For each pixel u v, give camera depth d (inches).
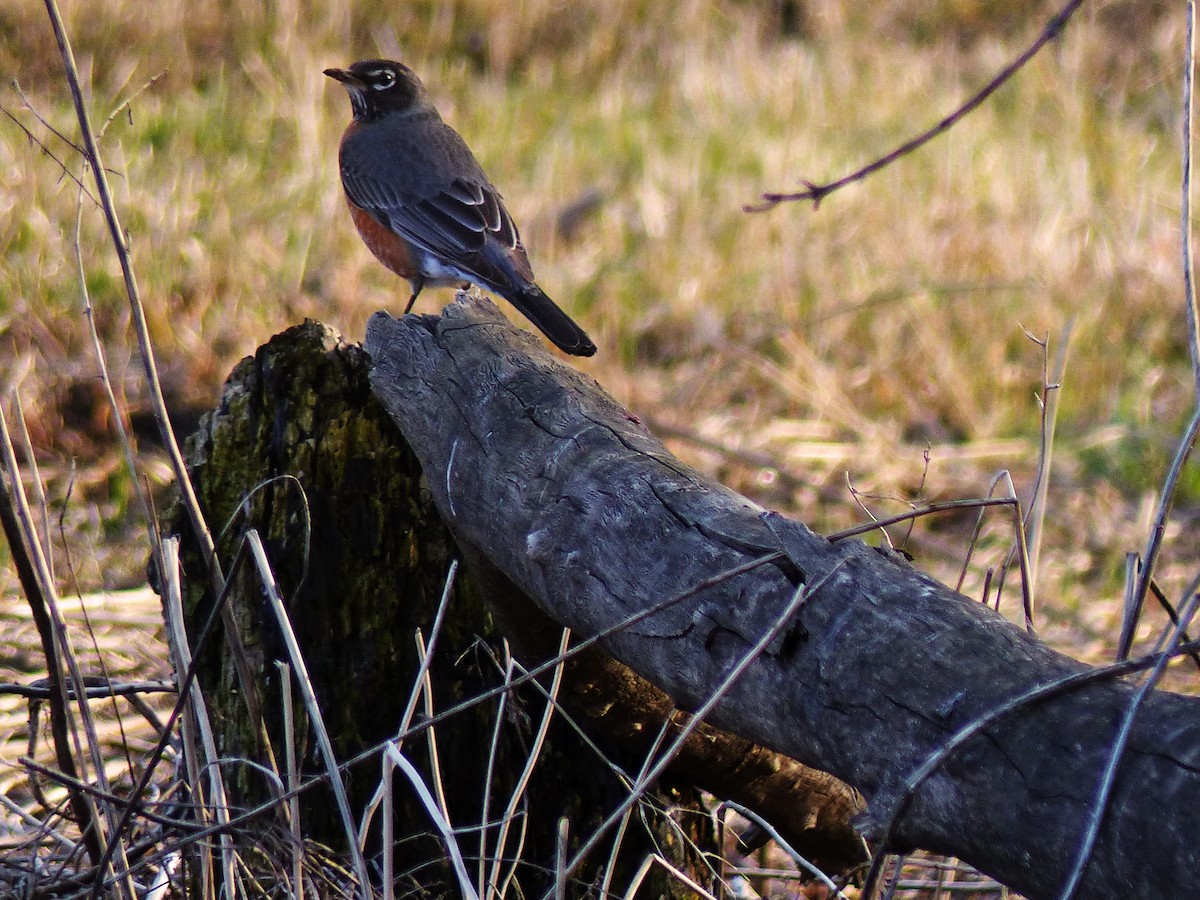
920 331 595.5
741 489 494.6
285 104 765.9
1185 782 124.8
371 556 242.1
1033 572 236.4
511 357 223.6
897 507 482.3
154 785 269.4
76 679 211.0
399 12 911.7
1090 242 690.2
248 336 544.1
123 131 691.4
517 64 911.0
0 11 752.3
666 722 209.8
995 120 866.1
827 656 153.2
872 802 146.5
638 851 244.5
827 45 987.9
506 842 240.4
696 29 964.6
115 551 445.7
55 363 514.0
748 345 585.3
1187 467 529.3
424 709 241.1
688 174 735.7
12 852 255.9
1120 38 992.9
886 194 735.1
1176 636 149.9
